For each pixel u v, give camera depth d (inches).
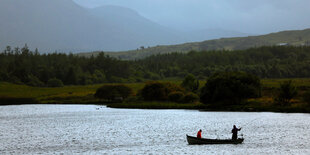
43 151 1673.2
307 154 1550.2
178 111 4662.9
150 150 1670.8
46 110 5083.7
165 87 6451.8
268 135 2149.4
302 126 2628.0
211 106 5113.2
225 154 1558.8
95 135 2220.7
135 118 3499.0
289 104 4869.6
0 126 2851.9
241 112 4357.8
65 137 2142.0
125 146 1796.3
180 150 1663.4
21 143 1916.8
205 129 2481.5
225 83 5068.9
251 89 4913.9
